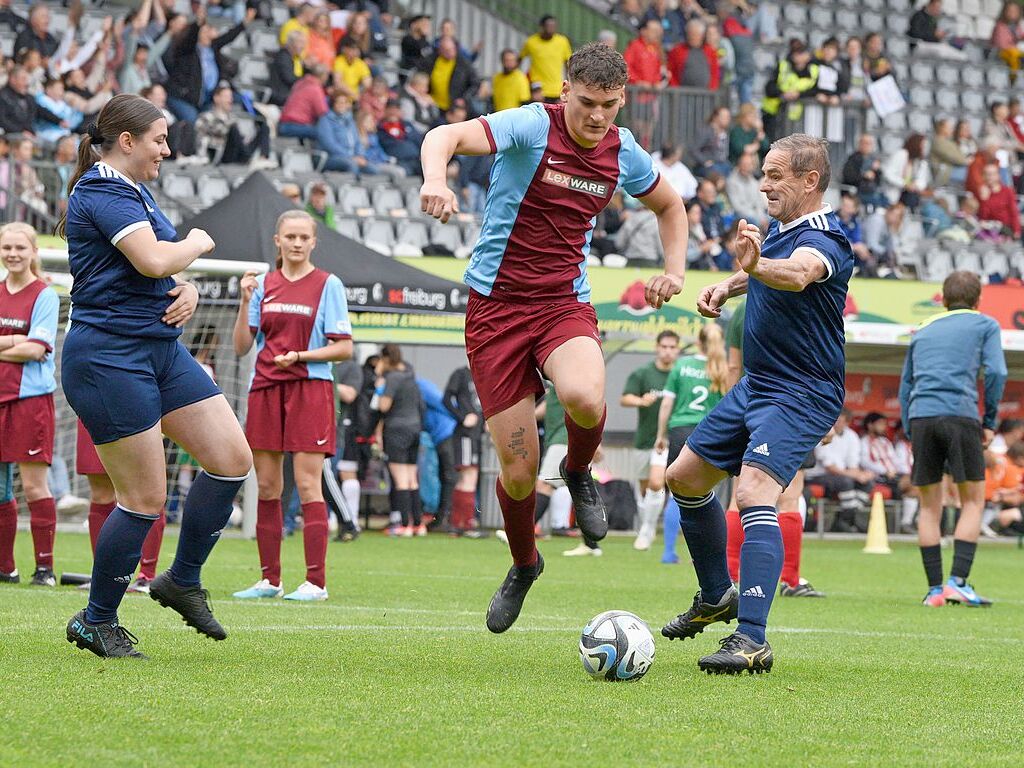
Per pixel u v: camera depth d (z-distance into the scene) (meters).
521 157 11.99
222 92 43.75
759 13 60.22
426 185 10.97
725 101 51.06
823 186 12.44
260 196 31.23
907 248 51.84
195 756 8.15
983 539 42.53
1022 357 37.88
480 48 53.19
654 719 9.73
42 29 42.09
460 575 23.53
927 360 21.52
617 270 38.97
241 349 18.59
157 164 11.71
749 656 11.99
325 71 46.59
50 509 19.28
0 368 18.89
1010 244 54.12
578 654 13.08
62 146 37.84
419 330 34.97
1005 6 66.12
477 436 36.19
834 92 52.38
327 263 31.08
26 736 8.59
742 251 11.53
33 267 19.09
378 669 11.73
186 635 13.77
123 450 11.56
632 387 31.53
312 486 18.52
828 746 9.02
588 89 11.70
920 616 19.09
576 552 30.25
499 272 12.23
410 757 8.25
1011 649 15.16
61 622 14.42
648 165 12.72
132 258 11.20
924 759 8.72
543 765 8.15
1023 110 61.84
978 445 21.20
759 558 12.10
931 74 62.31
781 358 12.34
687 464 12.72
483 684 11.06
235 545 29.34
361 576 22.80
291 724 9.13
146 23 43.22
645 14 55.25
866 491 40.78
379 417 35.97
